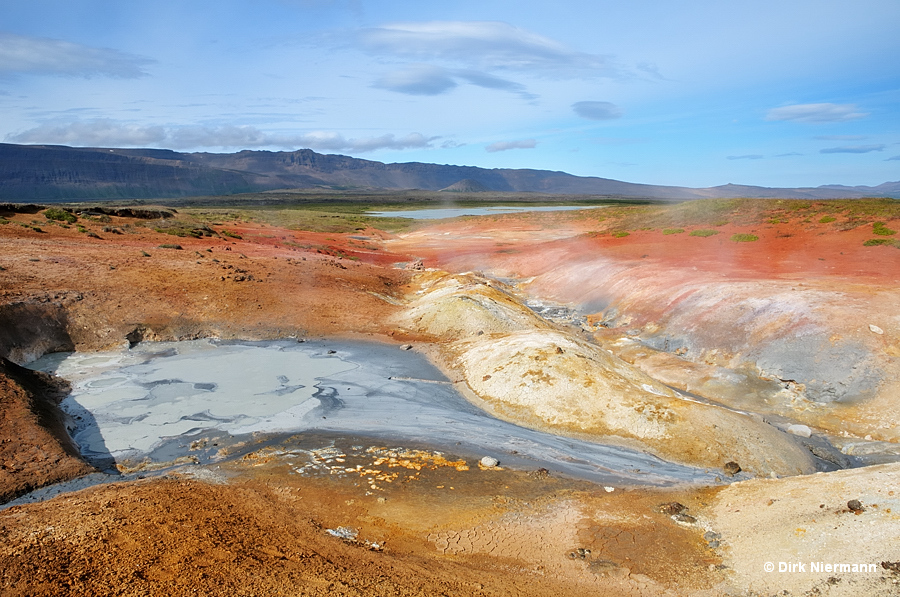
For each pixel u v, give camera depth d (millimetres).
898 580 8359
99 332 23219
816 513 10484
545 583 9453
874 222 39062
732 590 9250
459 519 11680
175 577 8398
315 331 25938
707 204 54031
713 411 16812
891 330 19812
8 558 8375
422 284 37344
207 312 26188
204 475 13438
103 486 12617
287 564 9297
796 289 24812
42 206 44188
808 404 18781
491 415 18141
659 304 28188
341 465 14234
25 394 16203
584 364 19516
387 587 8820
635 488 13359
